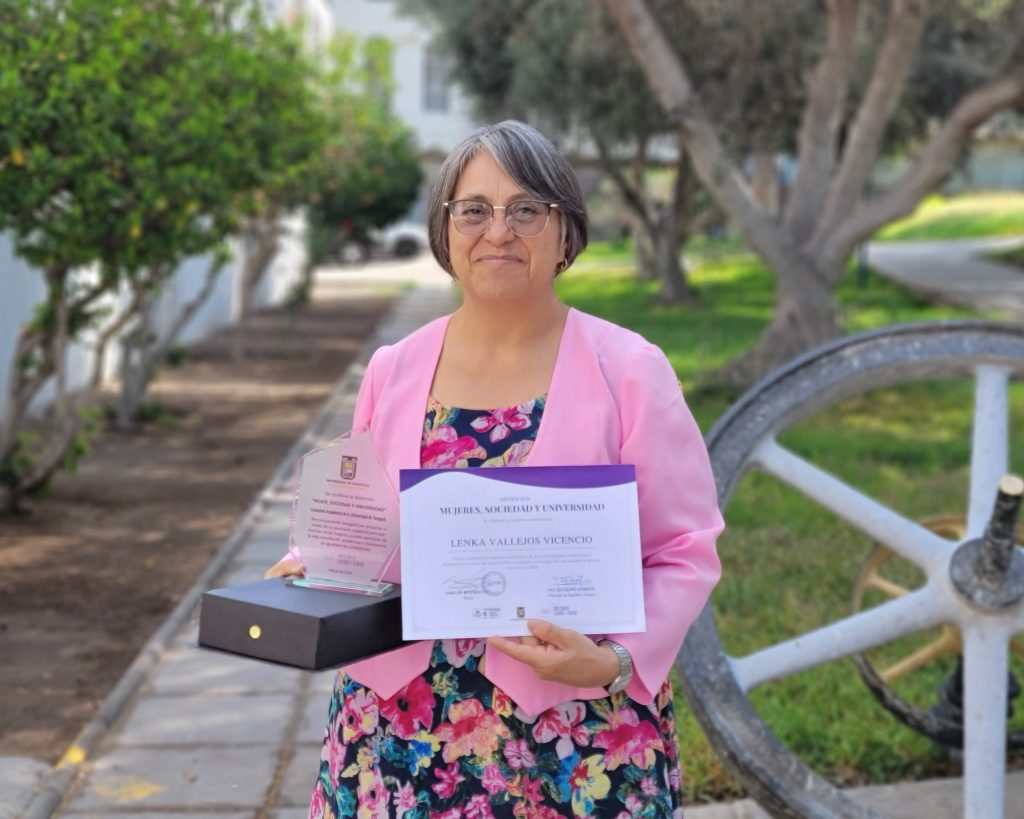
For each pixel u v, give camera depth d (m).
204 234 7.67
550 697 2.10
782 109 15.49
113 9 6.75
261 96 8.35
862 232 11.01
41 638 5.48
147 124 6.29
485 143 2.14
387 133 16.77
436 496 2.03
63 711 4.68
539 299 2.21
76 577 6.39
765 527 6.83
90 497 8.12
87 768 4.12
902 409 10.80
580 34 15.84
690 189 20.64
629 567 2.04
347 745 2.21
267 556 6.73
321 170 13.91
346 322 20.00
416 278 29.81
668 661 2.09
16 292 10.22
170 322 14.89
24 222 6.21
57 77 5.74
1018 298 20.03
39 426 10.00
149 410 10.95
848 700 4.59
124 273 8.22
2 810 3.78
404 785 2.14
